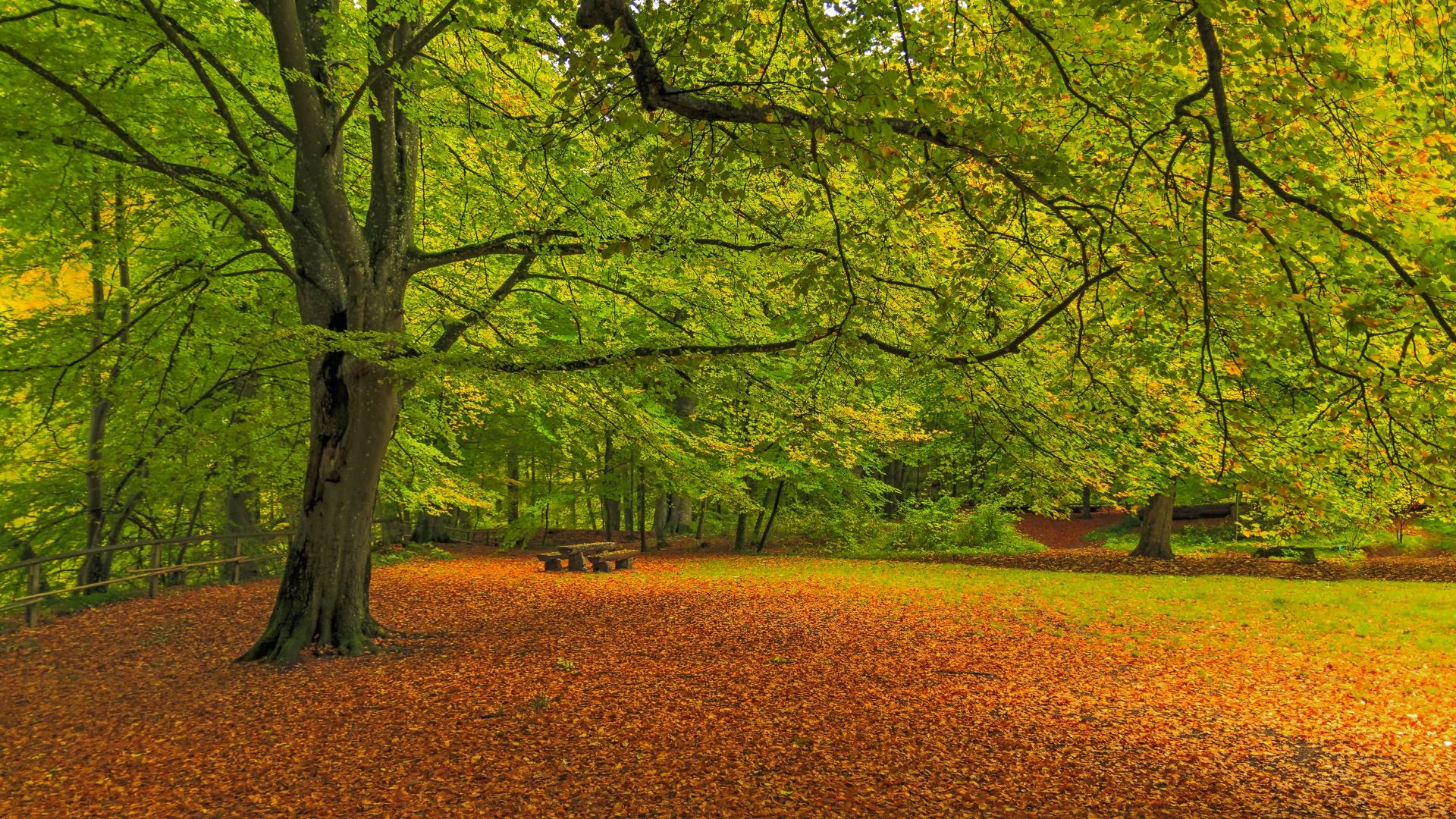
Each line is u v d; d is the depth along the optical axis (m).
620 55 4.69
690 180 5.20
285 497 16.30
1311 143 5.21
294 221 10.41
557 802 5.79
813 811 5.62
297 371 13.94
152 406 13.13
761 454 23.66
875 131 4.71
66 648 10.76
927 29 5.88
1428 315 4.71
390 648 10.53
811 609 13.59
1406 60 5.70
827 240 7.75
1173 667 9.84
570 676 8.99
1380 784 6.16
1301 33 4.35
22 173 9.09
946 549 24.83
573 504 25.00
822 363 8.39
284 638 10.10
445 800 5.84
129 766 6.62
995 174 5.86
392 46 10.38
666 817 5.53
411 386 10.82
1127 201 6.40
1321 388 6.16
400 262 10.70
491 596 14.84
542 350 9.79
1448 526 19.80
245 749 6.92
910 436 15.32
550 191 10.80
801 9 5.34
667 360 9.44
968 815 5.58
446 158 11.84
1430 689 8.76
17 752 7.02
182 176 9.12
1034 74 6.57
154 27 8.62
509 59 10.98
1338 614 12.95
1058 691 8.73
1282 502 5.66
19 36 8.03
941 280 8.59
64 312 12.63
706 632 11.55
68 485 15.66
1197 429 8.05
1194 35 5.10
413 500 18.34
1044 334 7.83
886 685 8.80
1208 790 6.04
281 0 9.10
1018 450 9.22
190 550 18.61
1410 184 5.58
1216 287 5.44
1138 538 26.78
